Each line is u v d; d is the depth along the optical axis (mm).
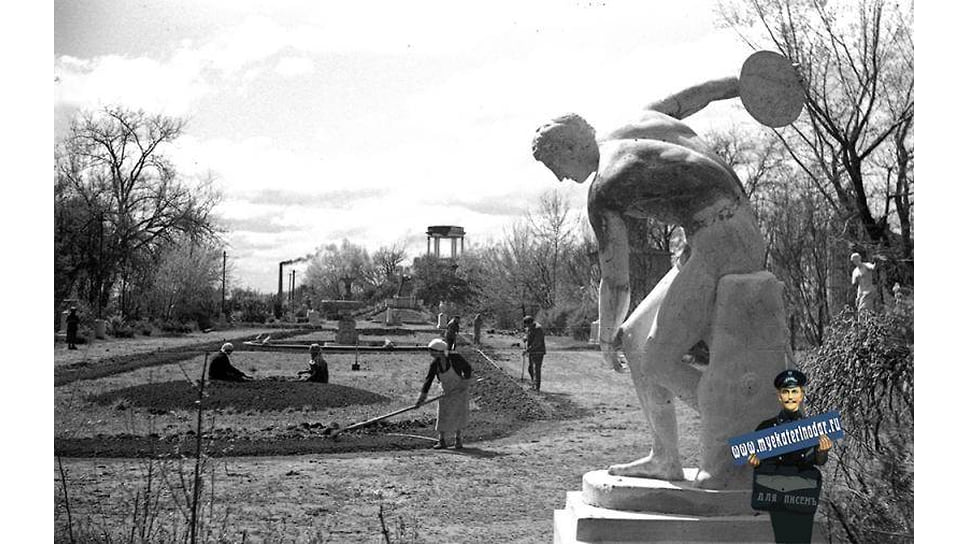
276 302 57844
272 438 12562
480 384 21062
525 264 45812
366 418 15000
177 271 40688
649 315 6246
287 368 24484
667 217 6129
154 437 11375
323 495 8945
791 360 6129
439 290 60500
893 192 20156
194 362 24297
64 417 13797
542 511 8414
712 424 5898
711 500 5801
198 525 6617
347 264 62438
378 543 7105
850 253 18625
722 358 5891
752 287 5879
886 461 6230
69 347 28328
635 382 6254
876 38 20578
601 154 6250
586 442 12914
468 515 8164
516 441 13047
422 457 11422
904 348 8539
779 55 6590
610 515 5801
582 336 39000
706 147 6258
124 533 6949
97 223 34656
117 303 39781
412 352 31828
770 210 20469
